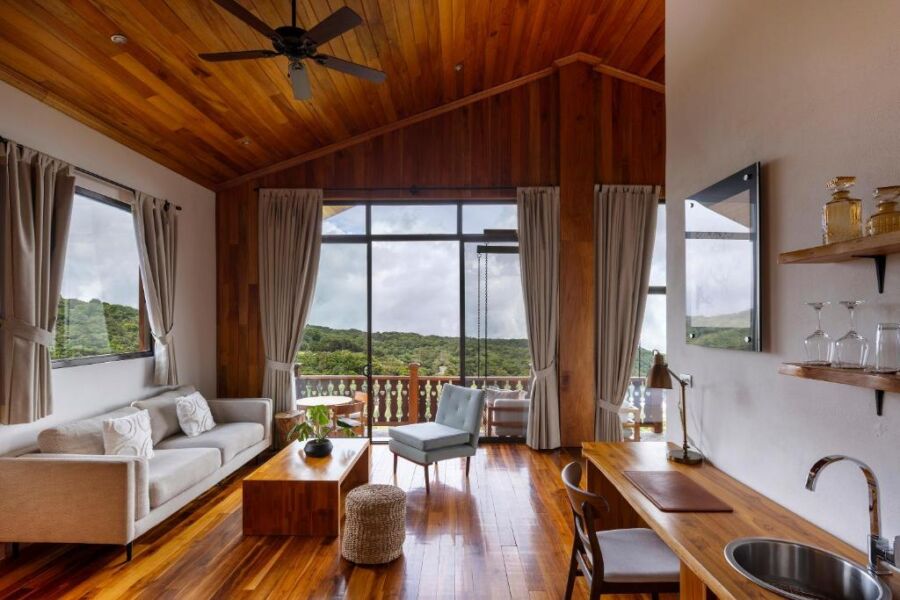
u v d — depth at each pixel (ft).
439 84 16.20
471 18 13.16
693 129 8.81
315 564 9.59
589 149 17.51
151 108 12.57
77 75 10.68
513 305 18.40
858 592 4.59
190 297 16.67
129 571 9.26
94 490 9.38
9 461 9.41
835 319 5.42
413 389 18.56
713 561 4.87
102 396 12.71
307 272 17.83
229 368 18.17
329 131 16.85
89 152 12.30
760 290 6.68
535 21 14.40
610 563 6.58
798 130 6.01
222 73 12.04
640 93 17.81
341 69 9.85
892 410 4.64
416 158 18.01
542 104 17.97
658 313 18.02
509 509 12.23
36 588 8.64
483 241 18.40
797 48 6.03
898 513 4.56
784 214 6.27
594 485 8.88
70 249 12.01
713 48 8.10
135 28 9.89
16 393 9.75
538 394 17.54
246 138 15.40
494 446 17.90
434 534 10.87
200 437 13.87
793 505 6.11
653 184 17.72
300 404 16.24
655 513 6.10
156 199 14.70
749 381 7.05
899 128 4.60
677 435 9.49
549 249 17.66
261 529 10.83
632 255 17.52
